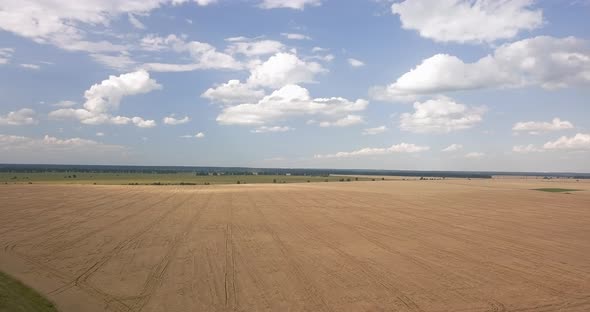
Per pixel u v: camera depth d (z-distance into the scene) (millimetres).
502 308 15203
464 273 19562
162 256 21953
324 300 15758
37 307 14508
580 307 15406
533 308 15258
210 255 22281
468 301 15859
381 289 17078
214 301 15500
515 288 17469
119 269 19453
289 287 17156
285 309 14828
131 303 15219
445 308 15125
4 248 23391
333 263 20984
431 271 19812
